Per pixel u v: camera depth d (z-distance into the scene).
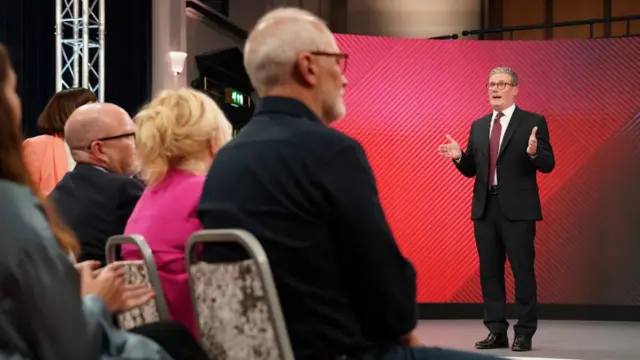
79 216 2.37
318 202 1.54
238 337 1.56
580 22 8.44
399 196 6.88
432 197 6.90
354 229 1.53
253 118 1.69
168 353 1.36
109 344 1.21
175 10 9.64
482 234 5.00
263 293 1.48
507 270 6.83
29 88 7.55
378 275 1.53
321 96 1.69
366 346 1.57
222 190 1.63
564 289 6.87
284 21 1.69
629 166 6.81
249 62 1.71
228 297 1.57
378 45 6.92
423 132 6.91
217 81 10.81
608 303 6.82
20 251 1.06
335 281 1.57
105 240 2.39
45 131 3.55
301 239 1.55
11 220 1.07
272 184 1.58
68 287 1.09
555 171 6.89
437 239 6.89
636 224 6.79
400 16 10.97
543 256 6.88
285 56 1.67
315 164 1.55
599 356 4.64
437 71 6.92
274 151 1.59
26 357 1.07
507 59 6.91
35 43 7.64
